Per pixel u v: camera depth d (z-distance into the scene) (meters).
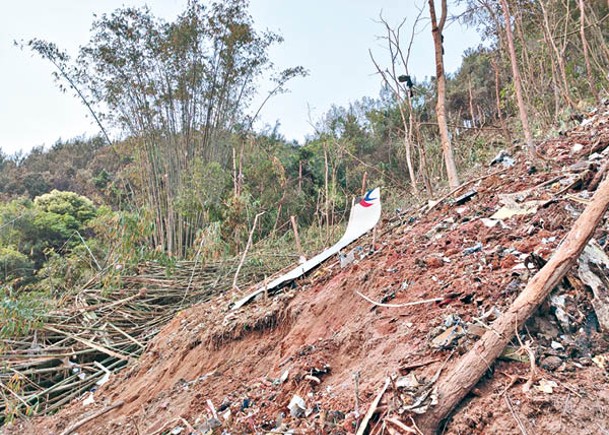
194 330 4.75
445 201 4.50
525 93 7.26
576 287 2.34
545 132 5.96
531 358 2.01
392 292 3.09
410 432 1.96
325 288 3.80
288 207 13.32
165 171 13.45
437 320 2.54
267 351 3.65
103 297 7.62
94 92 12.93
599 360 2.05
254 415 2.74
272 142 17.84
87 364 6.38
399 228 4.42
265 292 4.49
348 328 3.01
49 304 7.52
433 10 5.05
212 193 11.42
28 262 11.46
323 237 8.61
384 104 17.67
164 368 4.49
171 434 3.13
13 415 5.20
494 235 3.17
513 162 4.76
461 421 1.96
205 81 13.91
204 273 8.21
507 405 1.90
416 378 2.20
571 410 1.81
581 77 7.99
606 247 2.60
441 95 5.06
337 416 2.28
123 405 4.32
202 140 13.88
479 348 2.10
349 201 11.04
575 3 8.45
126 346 6.69
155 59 13.21
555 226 2.90
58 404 5.60
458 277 2.83
